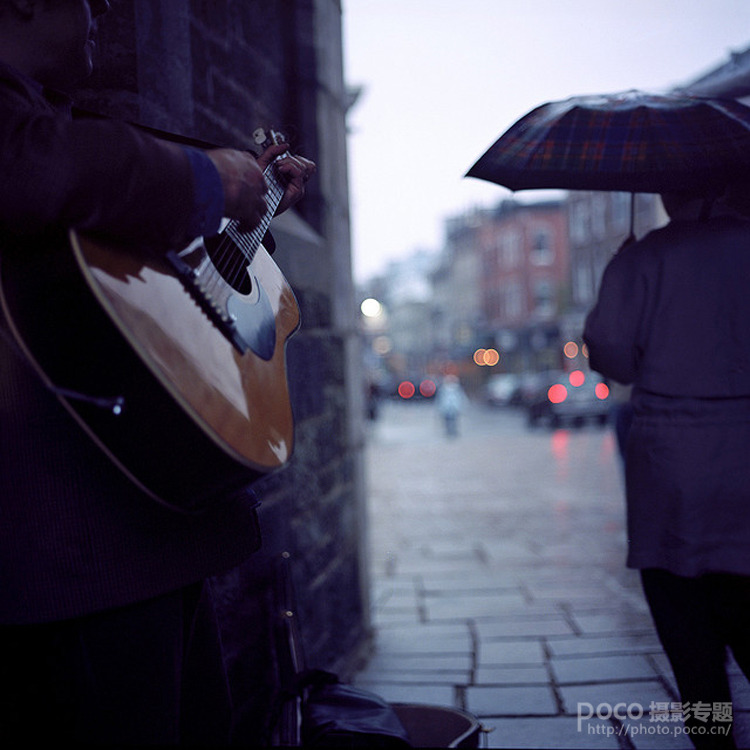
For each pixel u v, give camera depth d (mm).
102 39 2029
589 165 2189
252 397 1254
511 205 56531
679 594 2092
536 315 55562
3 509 1143
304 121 3625
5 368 1147
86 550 1159
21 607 1140
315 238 3559
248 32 2996
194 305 1218
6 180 1029
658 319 2055
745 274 1997
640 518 2072
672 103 2244
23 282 1074
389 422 34188
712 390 1989
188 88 2316
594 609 4488
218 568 1301
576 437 20703
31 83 1197
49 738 1267
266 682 2531
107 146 1064
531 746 2693
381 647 3994
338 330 3842
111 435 1084
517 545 6734
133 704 1221
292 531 2936
